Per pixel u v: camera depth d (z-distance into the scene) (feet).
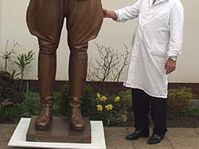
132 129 20.52
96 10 16.25
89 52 24.98
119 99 21.72
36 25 16.31
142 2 18.01
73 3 15.97
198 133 20.21
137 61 18.01
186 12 24.85
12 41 24.94
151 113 18.67
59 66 25.05
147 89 17.99
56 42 16.43
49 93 16.76
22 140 15.90
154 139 18.54
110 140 18.85
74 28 16.17
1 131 19.84
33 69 25.02
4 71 24.12
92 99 20.75
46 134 15.88
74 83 16.62
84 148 15.47
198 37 25.05
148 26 17.49
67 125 16.83
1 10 24.67
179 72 25.27
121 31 24.91
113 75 25.05
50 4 15.88
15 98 22.93
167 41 17.51
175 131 20.39
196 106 23.75
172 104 22.31
